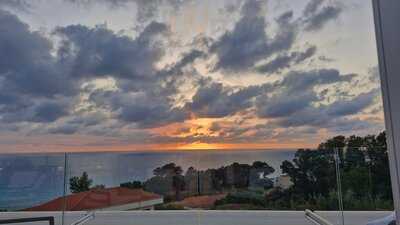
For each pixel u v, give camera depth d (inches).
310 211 198.1
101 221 214.1
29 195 210.2
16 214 208.4
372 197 176.7
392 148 29.7
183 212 217.9
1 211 208.1
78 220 211.2
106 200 217.2
